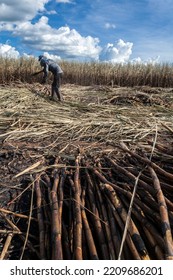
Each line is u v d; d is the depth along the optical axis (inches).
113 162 173.5
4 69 567.2
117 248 104.3
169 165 172.9
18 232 124.5
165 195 134.6
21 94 372.8
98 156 192.2
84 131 243.8
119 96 401.7
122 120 270.8
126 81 635.5
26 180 166.1
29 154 198.8
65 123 258.1
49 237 118.7
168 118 293.0
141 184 136.9
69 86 546.3
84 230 116.6
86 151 204.1
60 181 156.8
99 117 285.3
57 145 216.8
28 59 589.0
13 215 136.2
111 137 231.3
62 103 354.6
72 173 168.4
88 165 175.2
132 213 120.3
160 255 98.3
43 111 295.4
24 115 267.9
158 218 113.4
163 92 452.4
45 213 133.8
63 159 192.4
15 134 230.4
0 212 137.3
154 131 245.9
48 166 179.0
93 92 460.8
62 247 113.4
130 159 183.2
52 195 139.9
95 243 114.0
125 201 130.0
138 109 332.8
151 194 130.5
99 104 354.6
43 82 370.6
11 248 118.2
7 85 514.3
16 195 153.0
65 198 146.5
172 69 625.3
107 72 641.0
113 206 126.0
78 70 645.3
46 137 232.4
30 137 228.5
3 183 163.5
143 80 630.5
